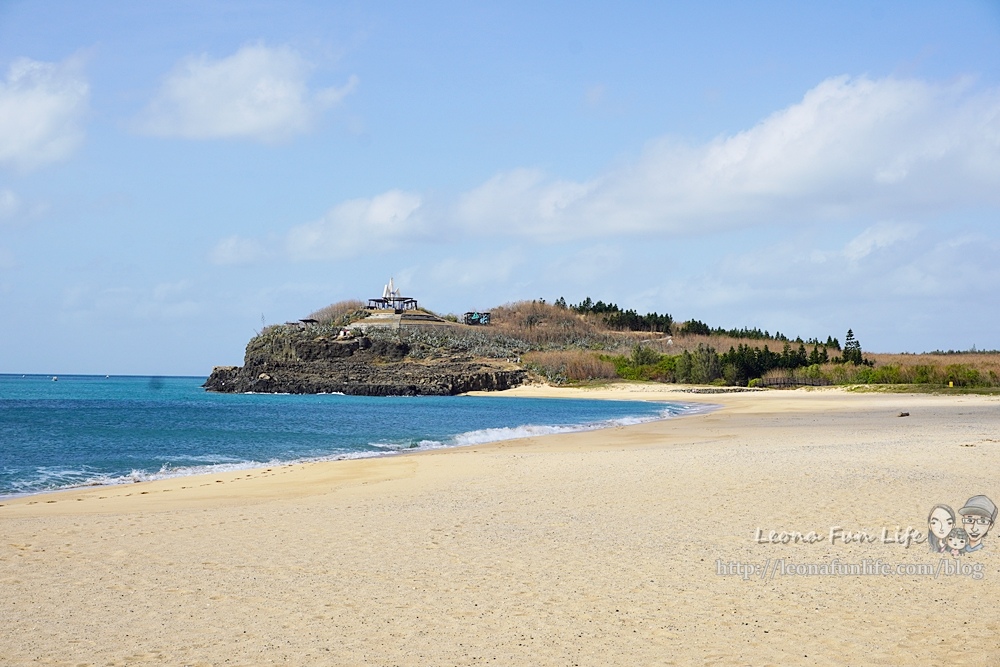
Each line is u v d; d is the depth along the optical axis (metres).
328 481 22.52
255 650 8.65
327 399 111.75
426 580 11.12
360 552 12.73
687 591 10.57
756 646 8.67
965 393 83.31
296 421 57.91
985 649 8.52
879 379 102.69
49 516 16.39
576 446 33.19
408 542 13.36
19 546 13.34
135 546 13.30
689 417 56.47
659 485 18.77
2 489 23.12
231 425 52.28
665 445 31.78
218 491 20.84
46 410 69.12
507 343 175.88
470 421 58.69
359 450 35.25
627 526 14.34
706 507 15.89
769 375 131.88
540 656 8.42
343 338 163.38
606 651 8.55
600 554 12.41
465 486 19.80
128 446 37.03
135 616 9.75
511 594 10.48
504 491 18.67
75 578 11.38
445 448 35.34
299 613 9.82
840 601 10.16
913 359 142.75
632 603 10.09
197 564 12.10
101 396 117.06
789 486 17.97
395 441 39.84
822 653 8.46
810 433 35.88
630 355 166.12
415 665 8.21
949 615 9.62
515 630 9.19
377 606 10.05
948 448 24.83
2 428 46.94
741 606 9.97
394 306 197.00
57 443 38.16
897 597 10.30
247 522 15.30
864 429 37.41
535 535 13.73
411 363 155.00
